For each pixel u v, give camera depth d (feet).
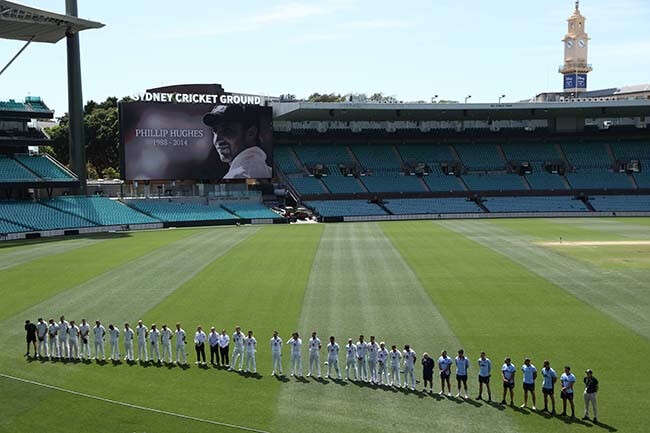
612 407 76.95
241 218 316.60
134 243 231.71
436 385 85.76
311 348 89.97
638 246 210.18
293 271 166.91
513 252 199.11
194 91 376.07
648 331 108.58
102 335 98.12
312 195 357.20
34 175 293.02
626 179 381.19
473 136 403.34
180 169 314.55
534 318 117.91
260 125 328.29
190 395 81.76
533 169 388.98
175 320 118.42
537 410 76.79
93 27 284.00
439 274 161.27
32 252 209.56
